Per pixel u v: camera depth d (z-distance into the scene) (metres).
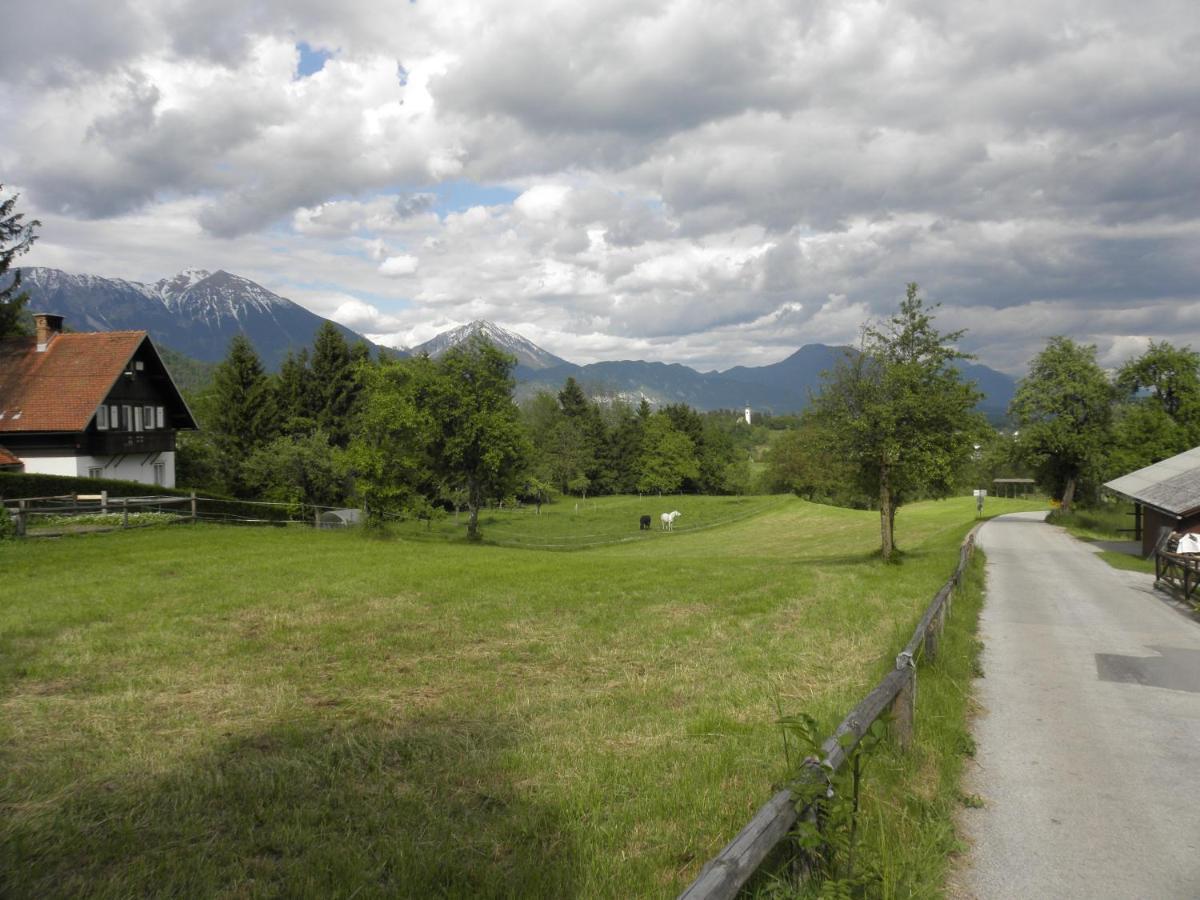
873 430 26.39
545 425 118.19
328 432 62.09
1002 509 77.88
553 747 7.19
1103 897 4.96
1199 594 19.94
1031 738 8.40
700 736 7.49
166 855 5.01
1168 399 58.31
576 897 4.46
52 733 7.46
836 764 5.00
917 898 4.61
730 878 3.33
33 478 30.25
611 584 19.05
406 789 6.18
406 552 26.08
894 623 14.45
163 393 45.78
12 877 4.72
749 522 70.50
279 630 12.52
